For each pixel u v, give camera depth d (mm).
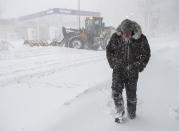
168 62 8320
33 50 14445
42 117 3811
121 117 3467
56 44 16859
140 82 5547
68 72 7477
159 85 5340
